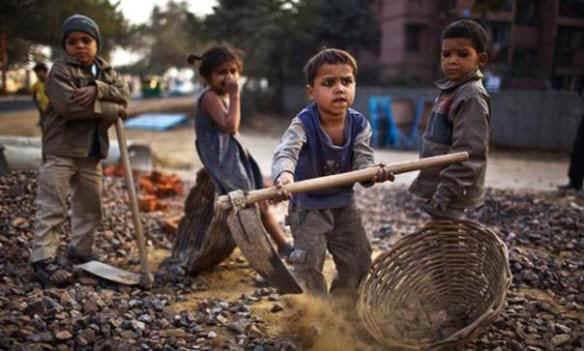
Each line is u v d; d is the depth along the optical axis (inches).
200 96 156.0
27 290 136.0
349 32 1023.6
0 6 257.8
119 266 167.5
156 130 736.3
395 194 313.4
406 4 1035.3
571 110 666.2
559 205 261.4
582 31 1065.5
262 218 169.0
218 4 925.8
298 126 120.9
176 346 108.7
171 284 149.7
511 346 112.7
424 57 1063.6
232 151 153.9
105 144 157.4
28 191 218.7
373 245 201.8
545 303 137.6
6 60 296.0
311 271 120.6
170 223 204.4
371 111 719.7
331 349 110.1
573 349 113.7
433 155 129.1
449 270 127.0
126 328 114.7
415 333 115.6
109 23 325.1
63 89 141.9
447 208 126.6
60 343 106.5
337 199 122.0
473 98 120.7
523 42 1060.5
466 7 1004.6
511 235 205.8
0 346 100.1
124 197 252.5
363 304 115.0
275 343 111.7
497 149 692.1
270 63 1005.8
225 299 139.8
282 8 940.6
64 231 189.8
